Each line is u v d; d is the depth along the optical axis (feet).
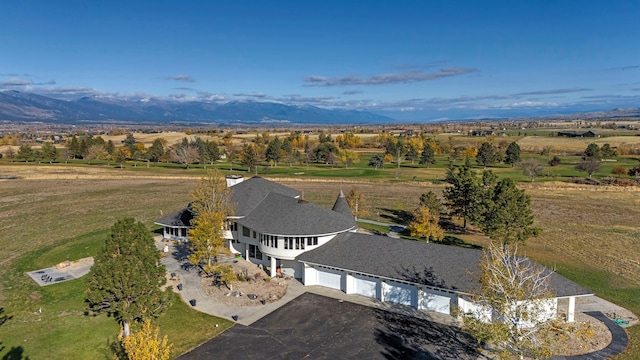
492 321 94.38
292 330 113.70
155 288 110.42
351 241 144.05
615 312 120.57
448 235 206.28
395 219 242.78
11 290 142.82
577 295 110.63
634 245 192.85
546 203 289.74
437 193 332.60
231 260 168.96
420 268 126.82
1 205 282.15
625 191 332.19
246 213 167.63
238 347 105.40
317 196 313.94
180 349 104.73
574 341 104.53
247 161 449.89
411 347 104.99
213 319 120.06
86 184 369.50
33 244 195.31
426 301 124.36
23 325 118.21
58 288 143.23
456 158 572.92
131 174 428.56
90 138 603.26
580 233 214.07
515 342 87.04
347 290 136.05
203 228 147.74
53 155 519.19
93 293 104.27
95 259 107.96
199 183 171.94
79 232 215.92
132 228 109.09
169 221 195.42
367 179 404.36
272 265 149.89
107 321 120.16
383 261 132.57
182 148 517.96
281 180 390.63
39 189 342.85
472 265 122.93
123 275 104.12
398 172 456.04
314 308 126.41
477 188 202.28
